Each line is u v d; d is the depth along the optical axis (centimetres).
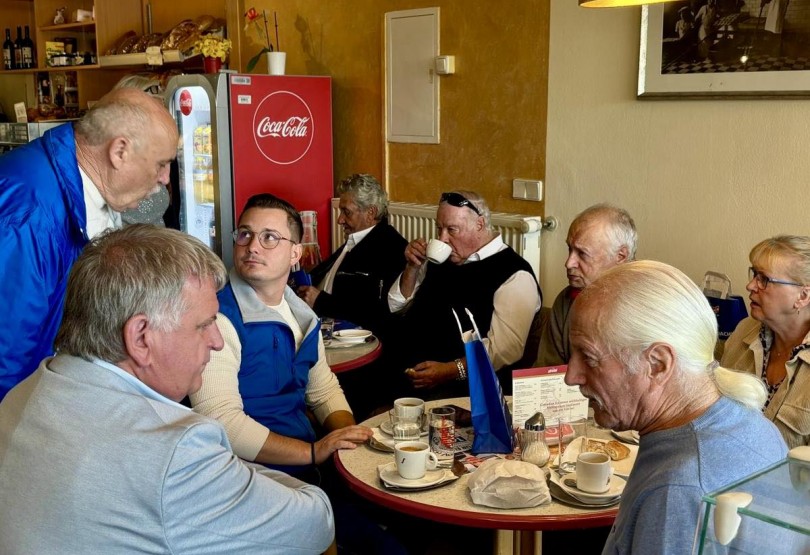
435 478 185
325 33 486
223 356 211
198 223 491
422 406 216
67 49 650
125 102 209
